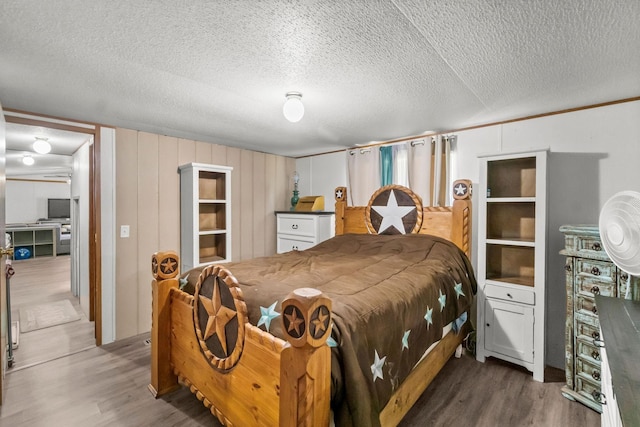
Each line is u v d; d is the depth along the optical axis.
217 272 1.60
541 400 2.06
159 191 3.30
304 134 3.34
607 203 1.58
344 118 2.75
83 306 3.73
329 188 4.29
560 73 1.86
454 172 3.11
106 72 1.87
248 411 1.41
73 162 4.30
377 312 1.48
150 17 1.33
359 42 1.53
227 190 3.56
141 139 3.18
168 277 2.08
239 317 1.44
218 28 1.42
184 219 3.40
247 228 4.09
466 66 1.78
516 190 2.69
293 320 1.10
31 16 1.32
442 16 1.32
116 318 3.00
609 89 2.10
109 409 1.95
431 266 2.26
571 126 2.48
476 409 1.97
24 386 2.20
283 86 2.07
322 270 2.14
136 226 3.14
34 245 7.40
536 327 2.32
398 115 2.67
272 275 2.00
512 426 1.81
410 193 3.17
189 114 2.68
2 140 2.12
